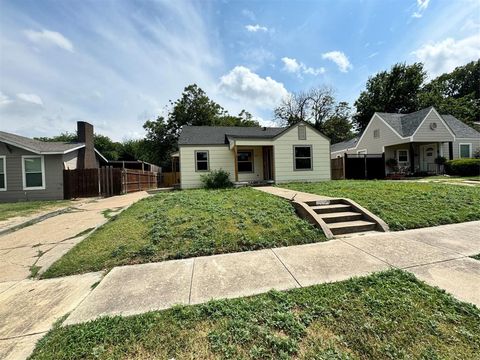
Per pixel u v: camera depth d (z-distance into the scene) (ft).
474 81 117.08
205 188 39.65
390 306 7.29
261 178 47.88
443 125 56.59
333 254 12.00
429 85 104.22
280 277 9.71
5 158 37.42
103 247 13.37
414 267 10.18
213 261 11.65
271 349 5.81
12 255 13.33
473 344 5.72
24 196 37.78
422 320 6.59
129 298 8.53
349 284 8.79
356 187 29.50
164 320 7.10
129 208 23.57
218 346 5.97
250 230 15.01
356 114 111.96
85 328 6.82
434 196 22.61
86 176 39.93
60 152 38.37
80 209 26.86
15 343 6.45
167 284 9.50
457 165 50.83
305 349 5.77
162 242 13.60
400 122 63.16
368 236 14.80
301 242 13.99
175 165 79.61
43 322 7.38
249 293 8.59
